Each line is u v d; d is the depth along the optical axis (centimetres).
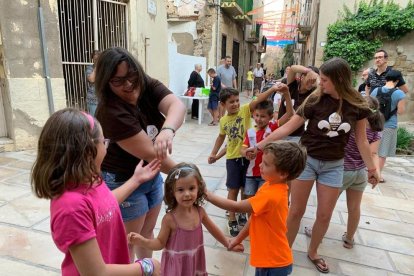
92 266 108
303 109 252
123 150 176
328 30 1064
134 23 700
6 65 515
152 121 188
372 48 1018
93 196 117
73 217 105
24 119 543
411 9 988
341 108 240
